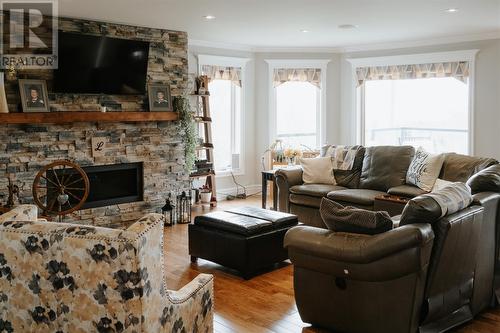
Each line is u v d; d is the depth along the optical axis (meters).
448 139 8.46
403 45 8.24
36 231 2.17
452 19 6.25
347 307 3.23
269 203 8.12
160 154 6.72
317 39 7.88
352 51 8.80
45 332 2.28
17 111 5.46
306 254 3.30
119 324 2.12
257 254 4.56
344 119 9.05
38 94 5.53
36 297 2.24
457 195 3.27
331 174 6.68
